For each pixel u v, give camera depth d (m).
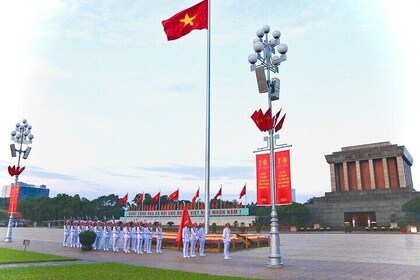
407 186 69.62
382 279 11.43
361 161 75.56
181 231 22.16
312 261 16.92
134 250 22.97
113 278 10.77
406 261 16.89
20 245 25.59
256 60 17.34
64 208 94.12
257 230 52.28
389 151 71.25
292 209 68.81
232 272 13.04
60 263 15.20
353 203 68.19
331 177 77.44
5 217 105.38
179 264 15.76
